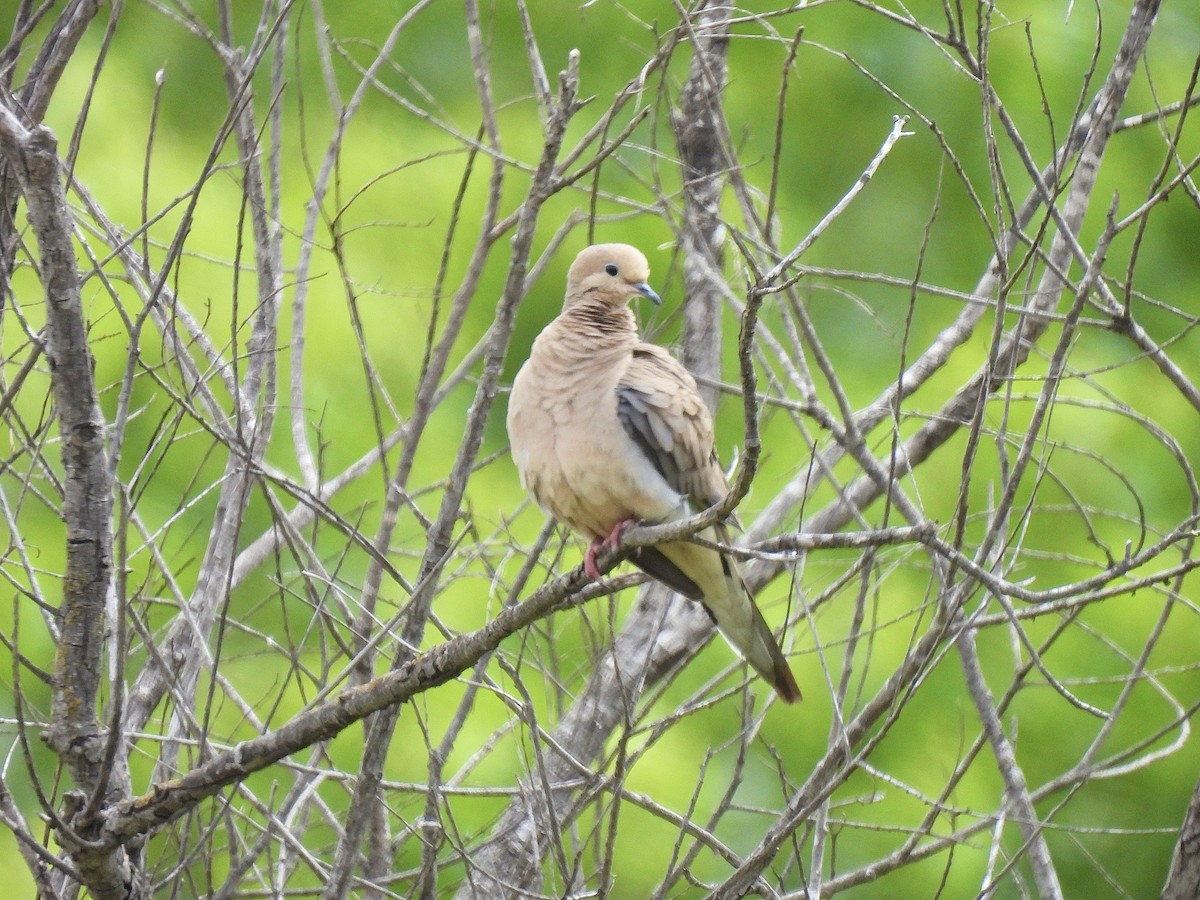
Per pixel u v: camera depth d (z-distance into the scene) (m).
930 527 7.36
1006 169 17.02
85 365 7.35
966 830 8.74
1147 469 16.36
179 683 8.70
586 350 9.63
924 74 16.91
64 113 16.28
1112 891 15.21
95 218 9.38
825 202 16.97
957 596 8.15
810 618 8.32
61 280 7.19
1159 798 15.38
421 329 16.28
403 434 9.99
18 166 7.02
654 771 14.27
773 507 11.45
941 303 16.70
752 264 6.60
